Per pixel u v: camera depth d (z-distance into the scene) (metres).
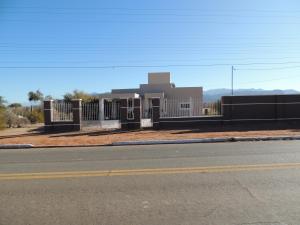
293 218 5.60
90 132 23.70
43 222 5.67
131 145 17.16
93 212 6.07
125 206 6.36
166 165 10.24
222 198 6.70
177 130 23.27
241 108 25.70
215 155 12.09
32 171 9.93
